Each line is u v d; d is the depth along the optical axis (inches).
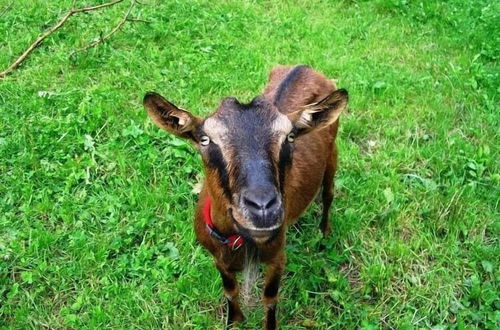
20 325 51.8
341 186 64.3
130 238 58.1
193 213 60.7
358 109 75.8
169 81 79.4
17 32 86.7
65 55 81.7
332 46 88.0
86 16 89.8
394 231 61.0
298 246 59.2
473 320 53.2
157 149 67.8
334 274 56.5
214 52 84.5
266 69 81.9
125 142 68.6
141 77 79.1
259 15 94.0
